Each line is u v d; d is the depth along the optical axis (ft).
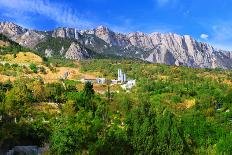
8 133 294.66
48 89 490.90
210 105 609.42
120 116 450.71
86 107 457.68
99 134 310.24
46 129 320.29
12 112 375.04
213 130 418.72
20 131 305.32
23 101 427.74
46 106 440.45
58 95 485.56
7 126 308.40
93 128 323.37
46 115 399.85
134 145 276.41
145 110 310.65
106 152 269.23
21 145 298.97
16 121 345.72
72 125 314.35
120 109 485.56
